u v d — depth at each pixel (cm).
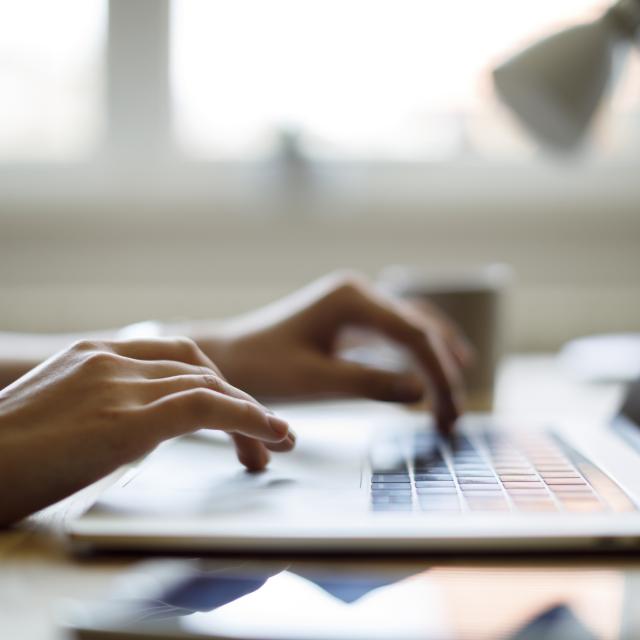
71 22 131
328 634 23
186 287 123
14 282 128
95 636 24
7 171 130
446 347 69
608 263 122
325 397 64
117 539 32
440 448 48
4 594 28
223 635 23
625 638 23
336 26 130
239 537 31
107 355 40
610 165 124
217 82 132
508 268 124
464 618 24
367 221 127
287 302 75
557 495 36
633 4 76
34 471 36
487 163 127
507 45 125
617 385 83
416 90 130
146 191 129
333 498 36
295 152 127
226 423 38
